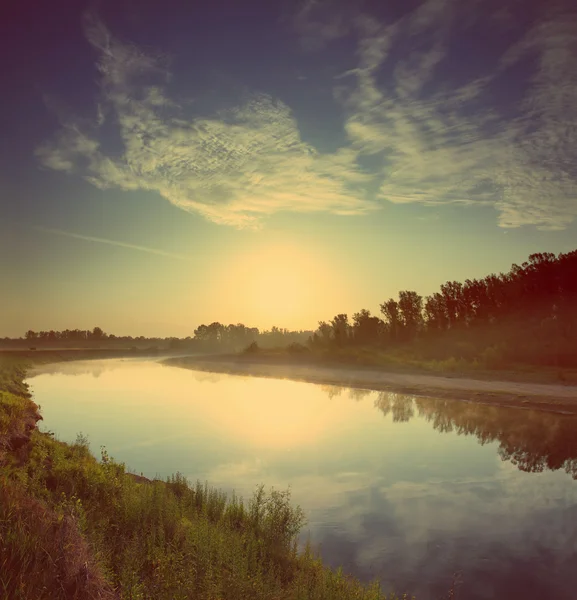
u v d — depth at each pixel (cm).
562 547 1096
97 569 635
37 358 11969
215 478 1666
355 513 1317
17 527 616
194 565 802
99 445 2214
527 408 3275
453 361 5716
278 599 759
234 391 4831
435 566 996
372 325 9188
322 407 3566
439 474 1730
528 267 7306
